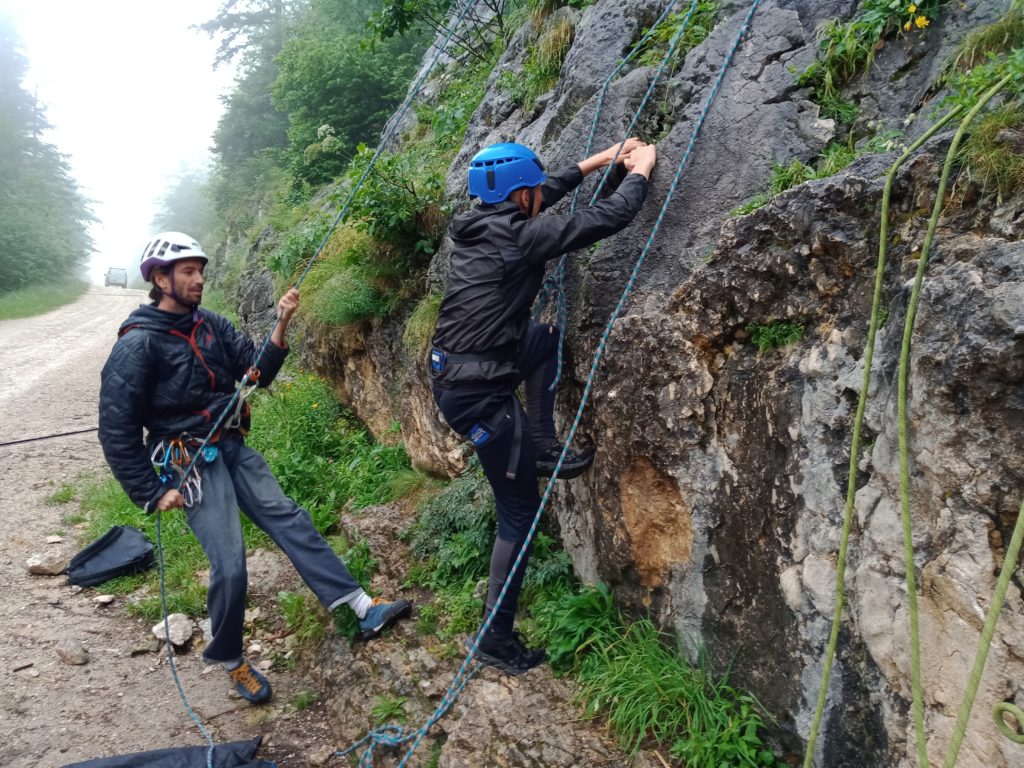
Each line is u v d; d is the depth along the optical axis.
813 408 2.32
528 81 4.70
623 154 3.05
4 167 32.84
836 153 2.69
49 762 3.07
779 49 3.00
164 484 3.25
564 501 3.46
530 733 2.70
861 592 2.13
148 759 2.96
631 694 2.63
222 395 3.39
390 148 8.40
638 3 3.69
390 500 4.79
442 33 7.10
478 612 3.44
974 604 1.80
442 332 2.81
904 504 1.82
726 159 2.93
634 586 2.99
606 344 2.92
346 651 3.60
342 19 15.79
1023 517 1.53
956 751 1.54
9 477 6.45
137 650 3.87
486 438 2.77
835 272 2.32
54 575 4.70
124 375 3.12
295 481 5.33
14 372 11.59
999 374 1.75
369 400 5.78
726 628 2.62
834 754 2.23
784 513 2.40
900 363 1.89
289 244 6.39
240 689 3.44
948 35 2.60
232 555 3.25
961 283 1.88
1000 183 1.92
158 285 3.28
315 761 3.09
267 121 24.12
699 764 2.40
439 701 3.07
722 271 2.60
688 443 2.68
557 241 2.65
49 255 28.88
